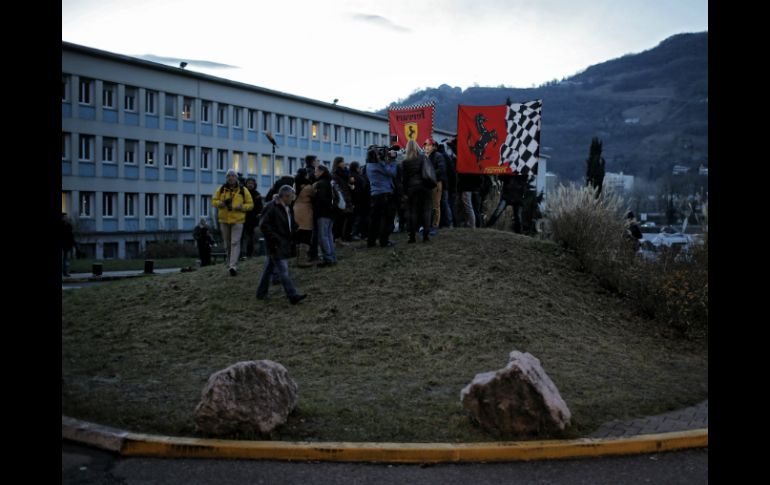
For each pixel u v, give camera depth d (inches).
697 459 222.2
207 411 228.7
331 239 472.1
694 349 385.1
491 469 211.3
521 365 237.5
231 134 2379.4
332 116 2891.2
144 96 2046.0
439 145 546.6
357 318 382.6
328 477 202.5
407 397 273.4
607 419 254.4
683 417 259.6
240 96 2406.5
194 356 339.9
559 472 209.3
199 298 435.8
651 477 205.6
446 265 457.7
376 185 498.6
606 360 342.6
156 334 374.6
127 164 2006.6
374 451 217.0
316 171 472.7
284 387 241.6
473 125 533.3
